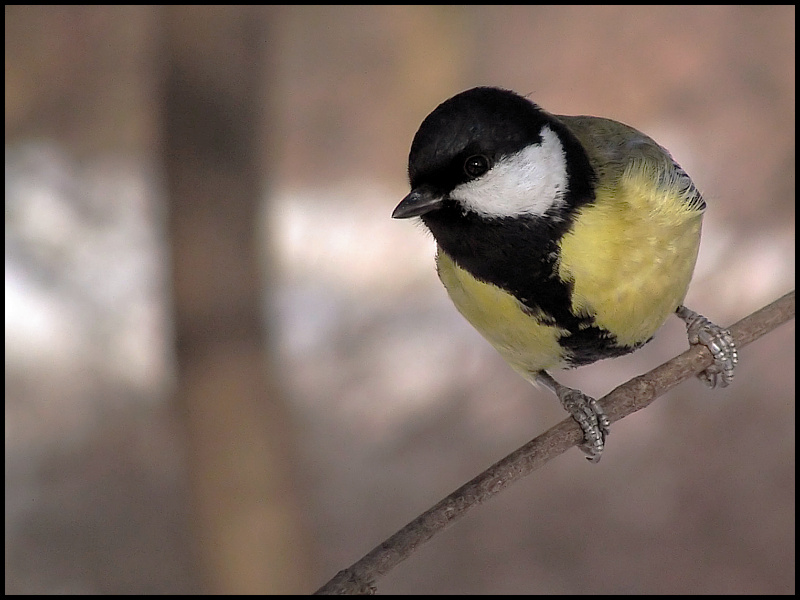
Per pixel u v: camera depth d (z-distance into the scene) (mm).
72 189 16375
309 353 13734
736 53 17406
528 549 11078
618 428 12367
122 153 16906
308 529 9094
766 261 13344
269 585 8742
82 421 13133
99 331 14258
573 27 18359
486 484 4559
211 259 8344
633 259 5277
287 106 17484
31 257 15406
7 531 11883
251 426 8562
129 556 11391
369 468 11906
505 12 18141
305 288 14852
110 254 15258
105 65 17312
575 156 5195
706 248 13773
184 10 7852
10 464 12766
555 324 5461
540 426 12320
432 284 14852
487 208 5020
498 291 5414
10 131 17266
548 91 17906
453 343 13812
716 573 10289
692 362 5656
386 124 17516
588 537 11102
